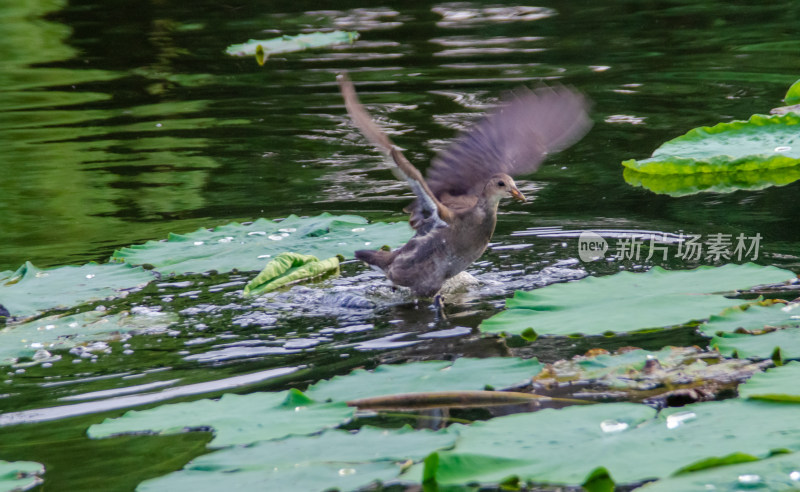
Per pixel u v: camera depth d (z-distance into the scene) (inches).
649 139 598.9
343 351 340.5
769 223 458.3
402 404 287.0
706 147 561.6
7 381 322.7
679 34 853.2
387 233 458.0
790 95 644.7
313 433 263.0
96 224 493.7
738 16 906.1
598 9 964.6
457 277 413.1
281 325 369.7
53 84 784.3
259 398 287.6
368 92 724.7
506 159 416.8
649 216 479.5
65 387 316.2
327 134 644.1
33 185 554.9
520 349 337.1
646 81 719.7
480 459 238.4
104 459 262.5
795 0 951.0
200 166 587.5
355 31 924.6
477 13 978.1
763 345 307.7
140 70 818.8
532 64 776.3
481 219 399.5
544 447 243.4
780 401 265.4
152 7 1053.2
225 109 705.6
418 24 943.0
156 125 671.1
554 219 482.9
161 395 306.5
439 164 428.5
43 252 455.8
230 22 978.7
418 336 353.1
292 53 855.1
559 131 412.5
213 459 247.0
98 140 640.4
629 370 305.4
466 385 293.9
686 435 246.1
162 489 233.0
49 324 371.9
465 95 701.9
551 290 371.9
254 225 475.5
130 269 423.5
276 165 587.5
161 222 494.0
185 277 428.1
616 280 378.6
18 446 274.4
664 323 327.3
